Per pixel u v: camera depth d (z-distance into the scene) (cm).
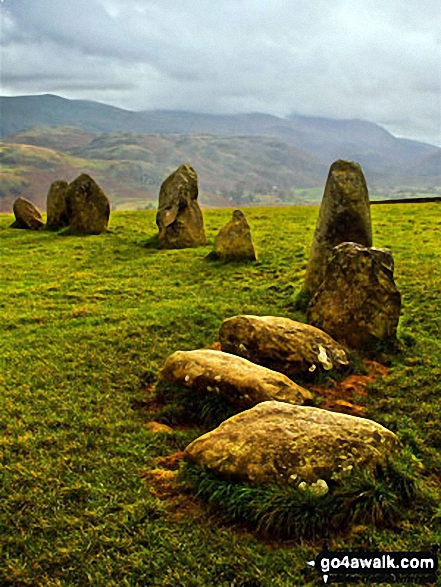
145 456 470
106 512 423
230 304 759
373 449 431
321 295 648
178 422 513
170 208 1138
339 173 742
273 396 498
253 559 384
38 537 410
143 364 601
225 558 387
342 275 634
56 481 446
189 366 529
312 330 595
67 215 1358
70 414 519
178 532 411
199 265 959
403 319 696
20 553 396
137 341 647
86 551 396
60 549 397
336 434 432
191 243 1123
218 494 421
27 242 1213
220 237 989
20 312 758
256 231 1283
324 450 425
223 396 509
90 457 469
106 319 718
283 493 411
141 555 392
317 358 568
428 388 550
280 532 405
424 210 1570
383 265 630
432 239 1099
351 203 732
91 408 528
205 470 434
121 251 1102
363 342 621
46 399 539
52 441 484
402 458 442
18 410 522
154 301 794
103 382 569
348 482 416
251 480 420
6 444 480
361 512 412
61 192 1389
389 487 423
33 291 855
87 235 1276
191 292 824
